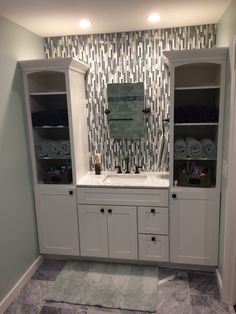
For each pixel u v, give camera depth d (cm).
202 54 226
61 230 286
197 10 227
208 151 247
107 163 312
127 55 287
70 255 292
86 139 306
